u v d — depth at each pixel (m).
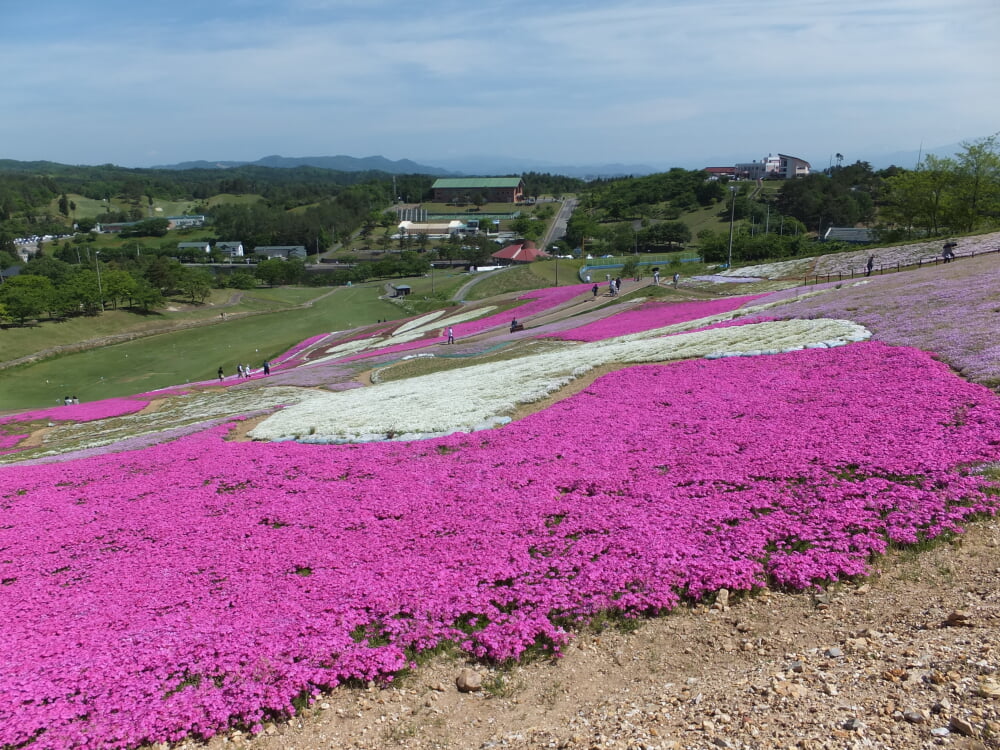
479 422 29.05
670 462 20.84
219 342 102.19
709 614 13.09
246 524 20.59
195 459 29.38
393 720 10.88
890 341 29.91
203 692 11.52
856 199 194.88
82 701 11.59
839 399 23.81
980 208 89.88
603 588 14.15
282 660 12.38
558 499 19.41
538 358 45.78
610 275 132.00
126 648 13.27
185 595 16.05
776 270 78.62
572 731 9.78
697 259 140.25
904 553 14.07
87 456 34.00
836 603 12.70
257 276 190.62
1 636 14.75
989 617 10.77
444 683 11.91
